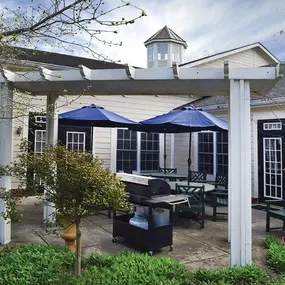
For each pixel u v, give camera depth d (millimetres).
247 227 3635
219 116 9305
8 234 4465
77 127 9016
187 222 5945
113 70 4191
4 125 4469
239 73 3730
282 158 7395
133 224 4355
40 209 6754
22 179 3137
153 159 10578
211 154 9828
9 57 3719
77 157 2994
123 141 9953
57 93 5422
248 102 3750
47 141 5566
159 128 7586
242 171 3684
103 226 5551
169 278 3045
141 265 3289
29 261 3287
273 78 3652
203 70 3871
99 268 3285
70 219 3004
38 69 4270
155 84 4332
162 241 4207
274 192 7637
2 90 4457
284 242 4414
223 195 6324
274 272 3504
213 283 2922
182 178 8141
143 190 4328
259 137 8047
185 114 6277
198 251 4289
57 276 2943
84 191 2811
